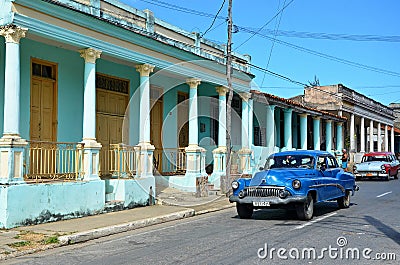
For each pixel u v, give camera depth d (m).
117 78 15.98
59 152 12.37
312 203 11.59
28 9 10.90
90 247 8.73
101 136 15.23
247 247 8.08
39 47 12.93
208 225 11.03
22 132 12.33
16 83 10.60
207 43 19.20
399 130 52.88
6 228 10.01
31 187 10.60
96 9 12.85
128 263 7.13
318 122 29.56
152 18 15.45
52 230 9.94
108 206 12.74
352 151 36.09
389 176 27.16
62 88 13.69
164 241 8.99
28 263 7.47
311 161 12.70
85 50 12.64
